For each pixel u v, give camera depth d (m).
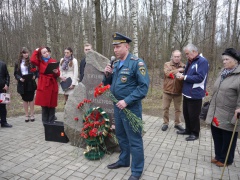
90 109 3.91
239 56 3.13
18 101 8.39
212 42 12.41
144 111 7.04
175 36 10.27
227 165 3.58
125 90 2.98
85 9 17.33
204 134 4.99
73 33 13.16
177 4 10.28
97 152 3.77
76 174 3.30
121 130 3.29
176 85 4.93
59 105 7.73
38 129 5.25
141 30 14.78
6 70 5.29
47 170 3.41
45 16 11.11
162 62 13.59
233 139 3.39
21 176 3.24
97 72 4.18
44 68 4.94
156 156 3.91
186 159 3.81
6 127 5.36
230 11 16.16
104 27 15.43
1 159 3.74
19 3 20.52
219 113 3.33
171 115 6.59
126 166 3.51
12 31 20.44
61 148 4.19
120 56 3.00
